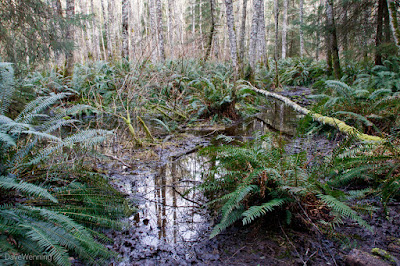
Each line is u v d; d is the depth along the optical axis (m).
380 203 2.61
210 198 3.01
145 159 4.35
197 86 8.59
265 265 1.91
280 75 15.64
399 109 4.46
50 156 2.65
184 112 7.69
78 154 3.23
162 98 7.82
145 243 2.18
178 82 8.56
